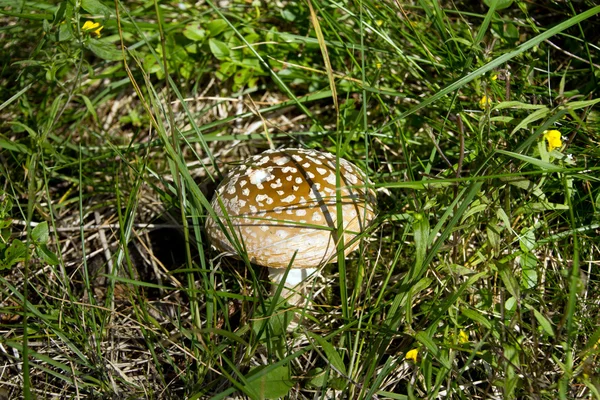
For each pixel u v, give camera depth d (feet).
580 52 2.62
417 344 2.17
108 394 2.24
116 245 2.62
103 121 2.89
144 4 2.86
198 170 2.77
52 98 2.85
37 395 2.29
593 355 2.16
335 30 2.61
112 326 2.33
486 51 2.44
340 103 2.79
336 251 2.23
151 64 2.79
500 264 2.11
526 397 2.18
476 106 2.50
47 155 2.69
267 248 2.20
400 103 2.69
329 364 2.10
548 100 2.51
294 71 2.78
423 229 2.14
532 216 2.35
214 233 2.27
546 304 2.28
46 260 2.33
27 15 2.60
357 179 2.29
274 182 2.24
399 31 2.60
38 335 2.33
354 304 2.27
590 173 2.38
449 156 2.58
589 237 2.33
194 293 2.30
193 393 2.20
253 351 2.19
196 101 2.88
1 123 2.80
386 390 2.26
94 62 2.95
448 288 2.29
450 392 2.14
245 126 2.85
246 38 2.80
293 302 2.40
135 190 2.37
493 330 2.16
